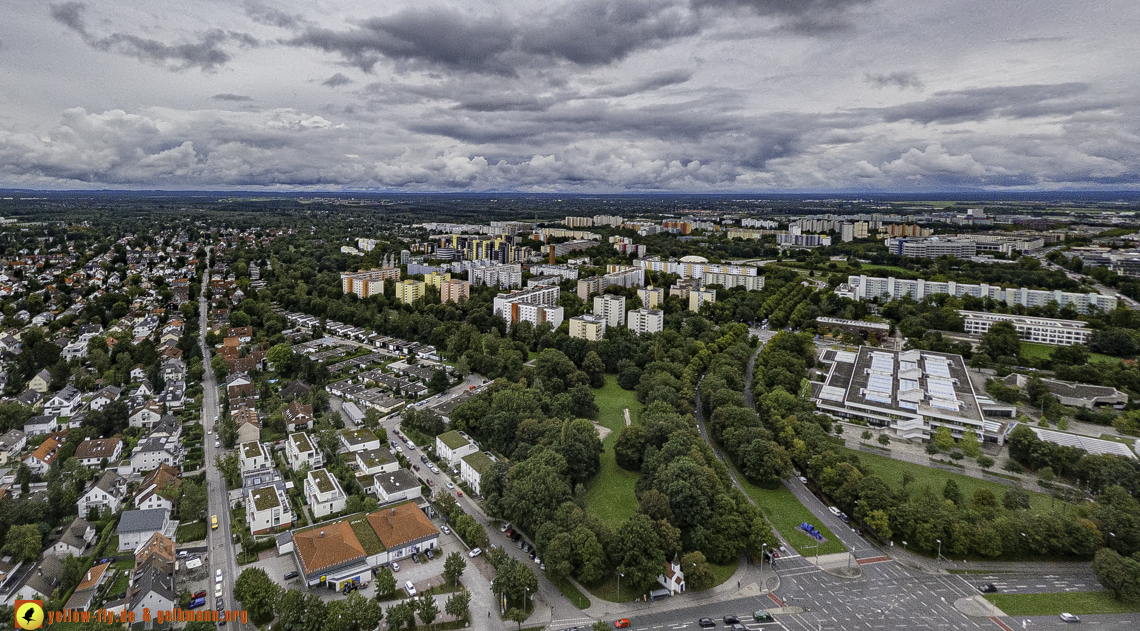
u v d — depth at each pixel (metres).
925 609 189.25
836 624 182.62
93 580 198.12
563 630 180.38
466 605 181.00
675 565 199.00
